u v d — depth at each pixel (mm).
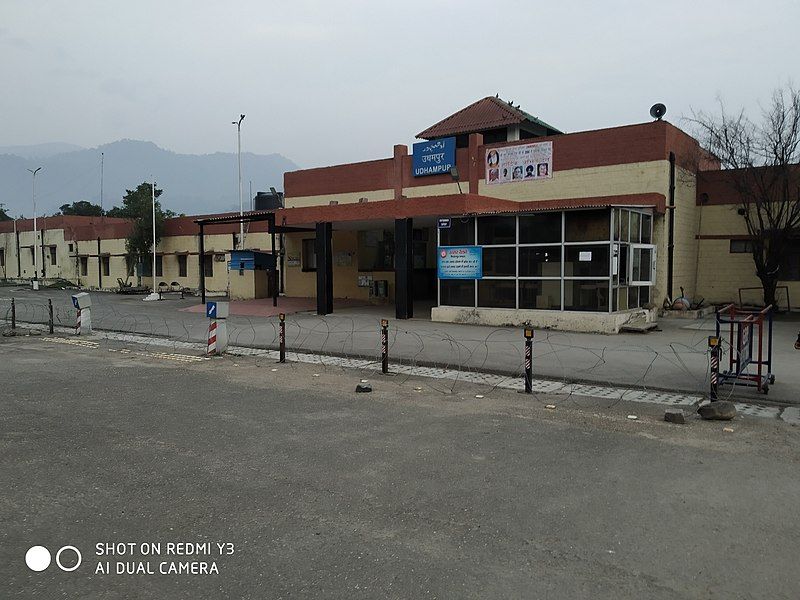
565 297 16328
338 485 5523
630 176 20234
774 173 18938
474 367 11492
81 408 8547
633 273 17062
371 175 27359
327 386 10234
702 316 19672
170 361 12969
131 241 38406
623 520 4785
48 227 47719
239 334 16750
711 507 5047
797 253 20906
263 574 3949
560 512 4930
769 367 9320
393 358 12547
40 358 13398
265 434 7207
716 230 22156
